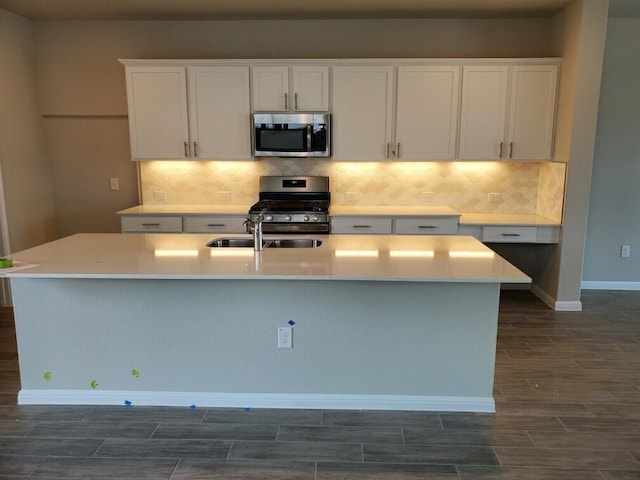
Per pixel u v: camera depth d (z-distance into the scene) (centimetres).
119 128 491
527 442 243
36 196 480
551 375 315
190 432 252
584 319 418
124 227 454
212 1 408
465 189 491
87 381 277
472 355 267
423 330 265
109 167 499
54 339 273
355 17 457
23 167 460
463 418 265
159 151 459
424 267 246
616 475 220
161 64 443
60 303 269
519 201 491
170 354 273
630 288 504
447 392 271
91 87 482
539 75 435
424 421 262
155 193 501
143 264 250
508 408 275
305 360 271
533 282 498
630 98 471
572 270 434
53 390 279
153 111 452
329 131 447
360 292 262
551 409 274
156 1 409
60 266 246
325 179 486
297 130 443
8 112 439
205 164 494
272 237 327
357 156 454
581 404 280
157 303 268
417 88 441
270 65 440
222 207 483
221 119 451
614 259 501
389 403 273
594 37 398
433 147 450
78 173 500
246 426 257
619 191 487
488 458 231
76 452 235
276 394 275
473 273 235
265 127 445
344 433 251
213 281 263
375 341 267
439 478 217
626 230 495
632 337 379
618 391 295
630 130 476
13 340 374
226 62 440
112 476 218
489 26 460
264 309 266
